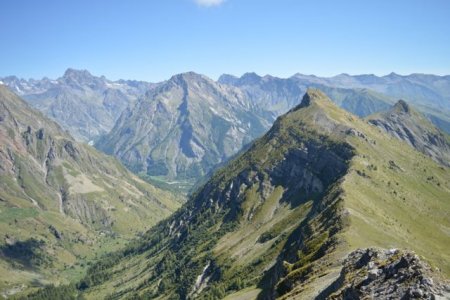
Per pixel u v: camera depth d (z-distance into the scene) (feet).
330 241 508.12
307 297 309.83
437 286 177.37
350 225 610.24
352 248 464.24
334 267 383.65
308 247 601.21
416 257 193.98
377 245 574.56
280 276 523.70
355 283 207.62
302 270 423.64
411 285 181.37
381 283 196.03
